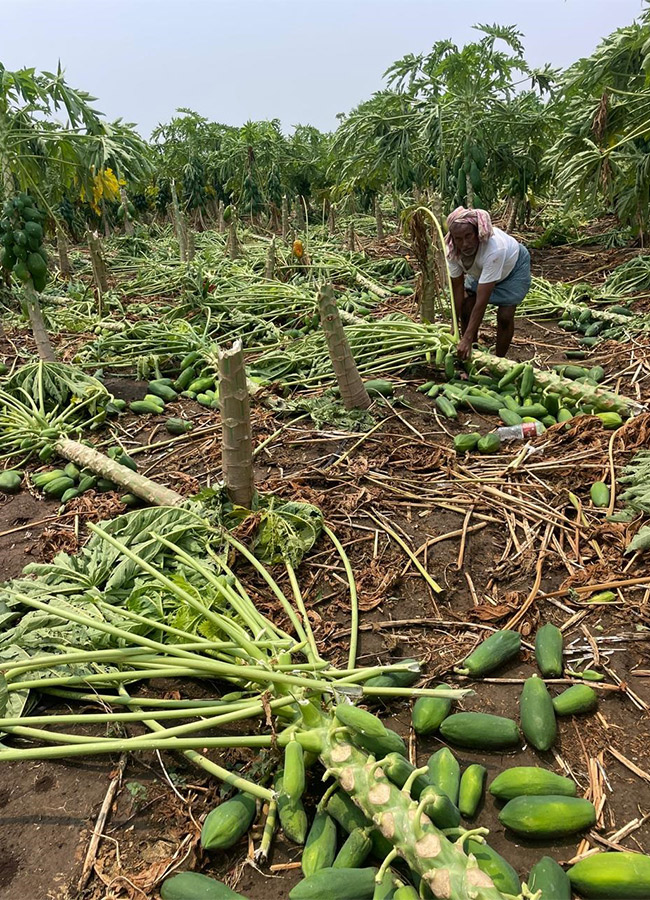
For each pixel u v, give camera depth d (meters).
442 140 12.19
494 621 3.27
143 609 3.12
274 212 23.28
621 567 3.54
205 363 7.36
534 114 13.49
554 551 3.75
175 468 5.21
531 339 7.81
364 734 2.18
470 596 3.50
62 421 5.82
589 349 7.36
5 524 4.61
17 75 6.45
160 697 2.92
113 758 2.64
